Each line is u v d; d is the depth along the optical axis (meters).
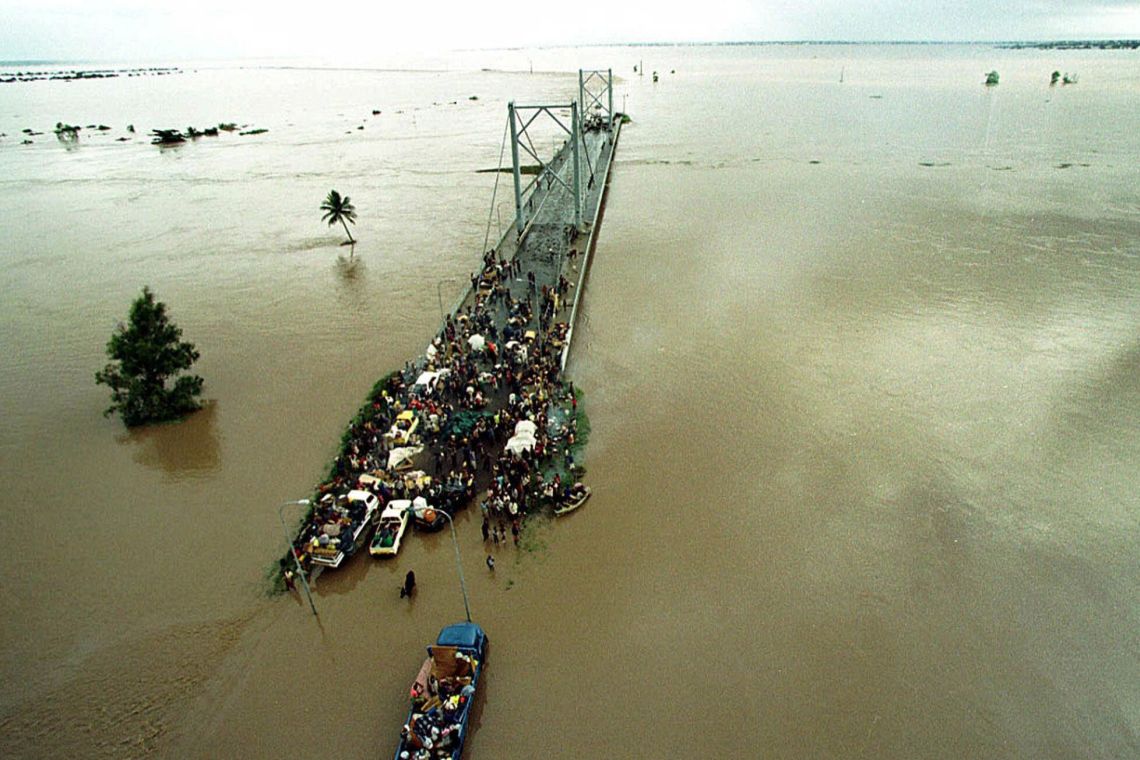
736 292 62.59
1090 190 93.19
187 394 46.34
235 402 47.84
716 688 26.75
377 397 46.09
